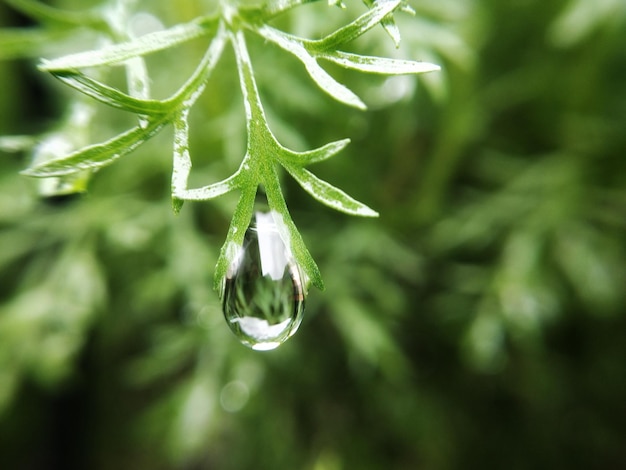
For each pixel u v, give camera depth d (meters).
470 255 0.06
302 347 0.06
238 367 0.06
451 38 0.05
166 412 0.06
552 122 0.07
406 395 0.06
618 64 0.07
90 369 0.07
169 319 0.07
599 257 0.06
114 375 0.07
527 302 0.06
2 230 0.07
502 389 0.06
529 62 0.07
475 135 0.06
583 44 0.06
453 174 0.07
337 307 0.06
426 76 0.05
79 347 0.06
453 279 0.06
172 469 0.07
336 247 0.06
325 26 0.05
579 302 0.06
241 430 0.06
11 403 0.07
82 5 0.07
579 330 0.07
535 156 0.07
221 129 0.06
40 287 0.06
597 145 0.06
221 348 0.06
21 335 0.06
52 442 0.07
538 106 0.07
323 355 0.06
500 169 0.07
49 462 0.07
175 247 0.06
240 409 0.06
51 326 0.06
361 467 0.06
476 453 0.06
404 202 0.06
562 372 0.06
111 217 0.06
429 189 0.06
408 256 0.06
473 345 0.06
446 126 0.06
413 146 0.06
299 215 0.06
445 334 0.06
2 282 0.07
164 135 0.06
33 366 0.06
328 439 0.06
